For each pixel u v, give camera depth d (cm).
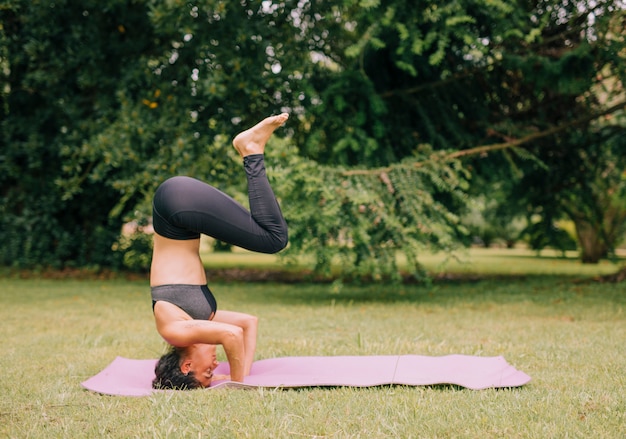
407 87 879
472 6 759
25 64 1000
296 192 691
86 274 1146
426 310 705
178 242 344
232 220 337
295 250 704
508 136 851
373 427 251
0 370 380
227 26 815
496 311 692
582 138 964
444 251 748
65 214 1174
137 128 856
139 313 689
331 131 885
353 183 710
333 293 905
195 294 340
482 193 1058
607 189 1077
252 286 1023
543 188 1020
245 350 368
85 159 987
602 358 411
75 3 968
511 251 2497
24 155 1091
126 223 1195
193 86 880
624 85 741
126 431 248
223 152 881
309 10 844
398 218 710
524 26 741
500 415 266
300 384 317
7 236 1138
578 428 247
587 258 1579
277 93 905
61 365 400
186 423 258
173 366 331
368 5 668
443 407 279
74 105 992
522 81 858
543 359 409
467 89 895
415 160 744
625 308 697
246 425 254
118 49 994
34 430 250
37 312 687
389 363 375
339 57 910
